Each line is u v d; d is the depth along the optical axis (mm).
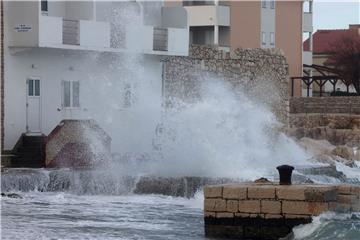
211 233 54750
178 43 117438
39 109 102312
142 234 58719
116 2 109375
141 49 111875
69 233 59031
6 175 81625
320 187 53312
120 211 70812
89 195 81312
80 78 106688
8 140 98250
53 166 92625
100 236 57969
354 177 93250
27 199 77312
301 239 52438
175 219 66312
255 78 137875
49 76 103375
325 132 147125
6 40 98875
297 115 155625
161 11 121375
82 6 105812
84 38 104250
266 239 53344
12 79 99312
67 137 93562
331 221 52906
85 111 107062
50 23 100062
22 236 57594
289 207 53031
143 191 81625
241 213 53875
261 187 53625
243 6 185375
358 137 145125
